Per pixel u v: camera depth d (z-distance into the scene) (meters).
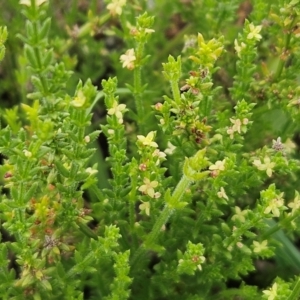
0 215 0.25
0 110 0.32
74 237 0.28
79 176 0.24
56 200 0.25
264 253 0.27
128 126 0.33
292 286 0.27
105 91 0.25
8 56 0.37
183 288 0.30
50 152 0.24
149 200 0.26
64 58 0.35
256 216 0.26
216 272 0.28
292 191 0.31
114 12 0.30
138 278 0.29
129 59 0.27
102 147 0.38
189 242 0.25
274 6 0.30
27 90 0.36
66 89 0.36
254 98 0.30
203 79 0.25
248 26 0.28
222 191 0.26
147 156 0.25
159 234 0.27
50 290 0.26
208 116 0.27
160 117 0.26
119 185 0.26
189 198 0.27
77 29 0.34
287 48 0.29
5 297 0.26
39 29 0.22
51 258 0.26
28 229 0.24
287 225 0.27
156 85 0.36
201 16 0.35
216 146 0.27
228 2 0.32
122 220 0.27
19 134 0.24
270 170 0.26
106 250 0.25
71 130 0.24
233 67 0.33
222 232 0.28
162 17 0.39
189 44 0.31
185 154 0.27
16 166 0.23
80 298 0.26
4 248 0.26
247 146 0.31
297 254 0.31
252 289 0.29
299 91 0.29
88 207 0.32
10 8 0.39
